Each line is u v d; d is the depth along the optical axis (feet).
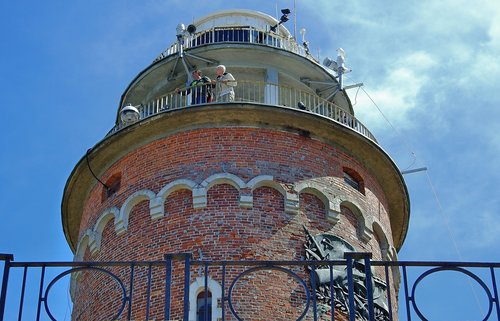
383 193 102.58
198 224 87.71
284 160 92.94
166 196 91.04
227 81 99.09
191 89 99.91
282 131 95.40
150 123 95.81
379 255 94.43
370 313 47.52
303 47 112.78
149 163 94.89
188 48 106.83
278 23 113.39
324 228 89.45
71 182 101.76
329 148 96.84
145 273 85.92
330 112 103.81
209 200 89.30
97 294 89.45
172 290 82.58
